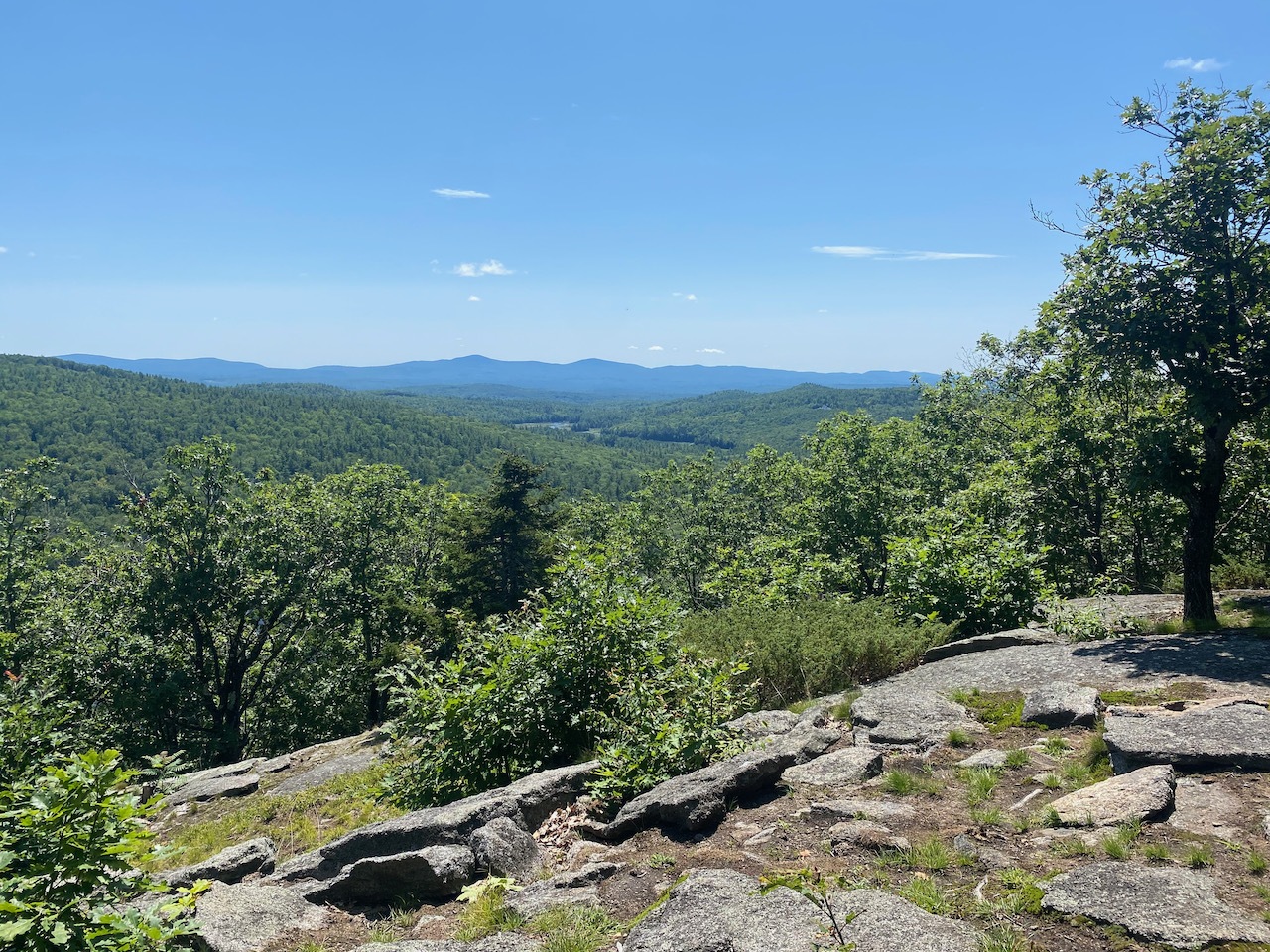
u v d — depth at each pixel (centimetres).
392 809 1093
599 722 778
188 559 2938
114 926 346
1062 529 1612
